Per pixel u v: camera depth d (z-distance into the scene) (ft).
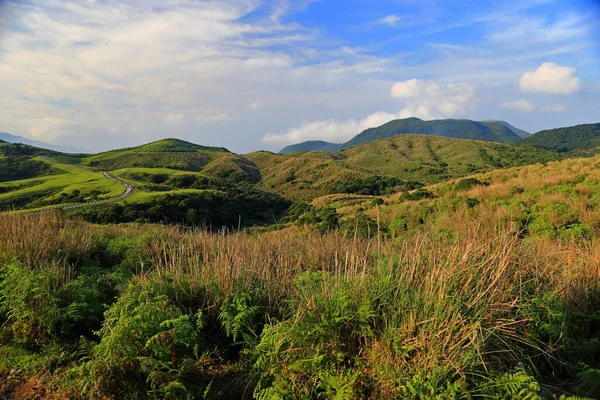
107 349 9.48
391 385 8.32
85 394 9.47
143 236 28.27
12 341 12.44
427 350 8.57
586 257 16.30
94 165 433.89
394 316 9.32
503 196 43.93
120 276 18.22
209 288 14.20
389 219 47.37
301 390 8.91
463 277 10.36
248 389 9.99
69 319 12.91
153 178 293.23
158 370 9.34
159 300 12.41
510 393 7.66
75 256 21.42
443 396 7.68
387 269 11.34
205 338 12.57
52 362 11.25
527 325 10.35
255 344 11.35
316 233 34.94
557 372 9.87
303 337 9.51
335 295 10.49
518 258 13.07
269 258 17.57
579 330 11.51
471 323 8.63
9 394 9.78
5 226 23.02
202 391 9.80
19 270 14.15
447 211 42.16
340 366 9.26
